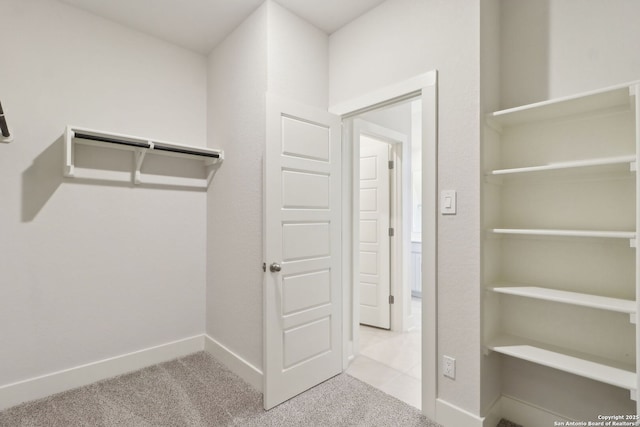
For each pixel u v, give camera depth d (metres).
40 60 2.05
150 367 2.45
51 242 2.09
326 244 2.28
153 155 2.52
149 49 2.52
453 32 1.75
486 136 1.70
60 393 2.08
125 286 2.39
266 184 1.93
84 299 2.21
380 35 2.12
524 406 1.78
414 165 4.99
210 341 2.69
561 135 1.67
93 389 2.13
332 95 2.45
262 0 2.11
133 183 2.43
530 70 1.77
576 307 1.62
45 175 2.07
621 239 1.50
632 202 1.48
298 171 2.10
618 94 1.36
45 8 2.07
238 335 2.36
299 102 2.15
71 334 2.16
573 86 1.63
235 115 2.42
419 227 4.97
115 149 2.35
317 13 2.25
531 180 1.77
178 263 2.66
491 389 1.75
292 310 2.05
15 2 1.97
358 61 2.26
